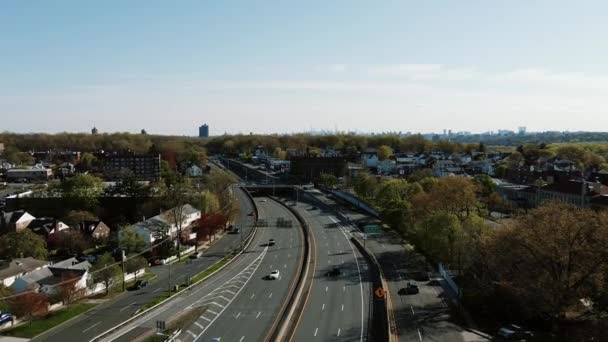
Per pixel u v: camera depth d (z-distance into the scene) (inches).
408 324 3809.1
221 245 6929.1
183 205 7524.6
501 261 3897.6
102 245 6815.9
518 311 3868.1
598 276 3398.1
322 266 5644.7
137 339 3582.7
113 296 4690.0
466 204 5871.1
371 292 4640.8
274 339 3422.7
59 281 4658.0
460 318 3922.2
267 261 5949.8
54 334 3774.6
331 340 3535.9
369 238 7057.1
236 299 4525.1
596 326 3250.5
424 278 4987.7
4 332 3814.0
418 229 5920.3
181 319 3993.6
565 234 3479.3
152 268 5723.4
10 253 5733.3
